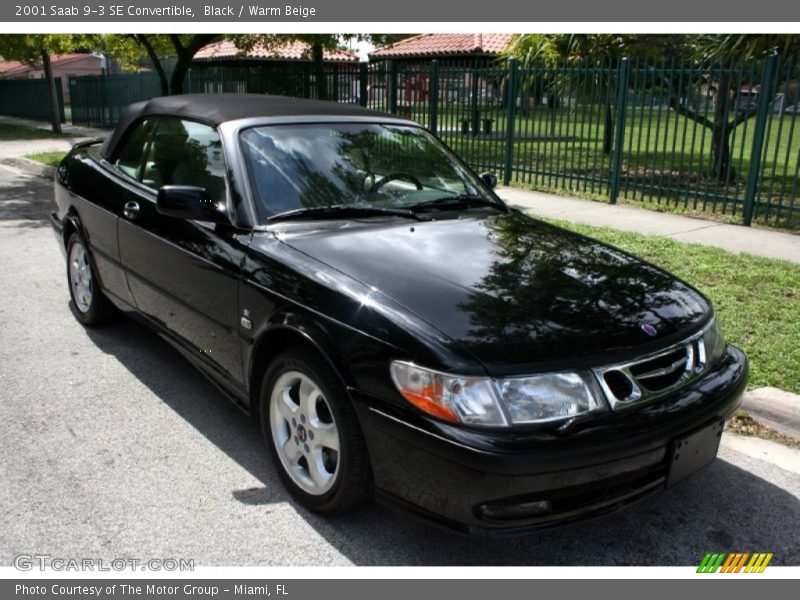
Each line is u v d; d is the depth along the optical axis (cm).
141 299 448
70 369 468
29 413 408
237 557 293
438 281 308
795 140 1922
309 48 1822
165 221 406
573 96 1188
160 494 333
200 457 366
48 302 602
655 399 281
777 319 543
